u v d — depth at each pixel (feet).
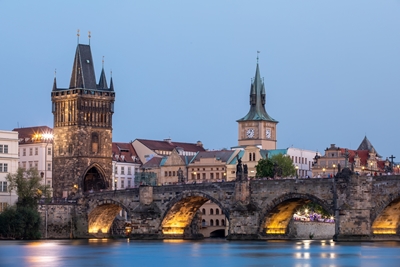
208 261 627.05
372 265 586.86
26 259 649.61
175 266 594.24
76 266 594.65
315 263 603.67
